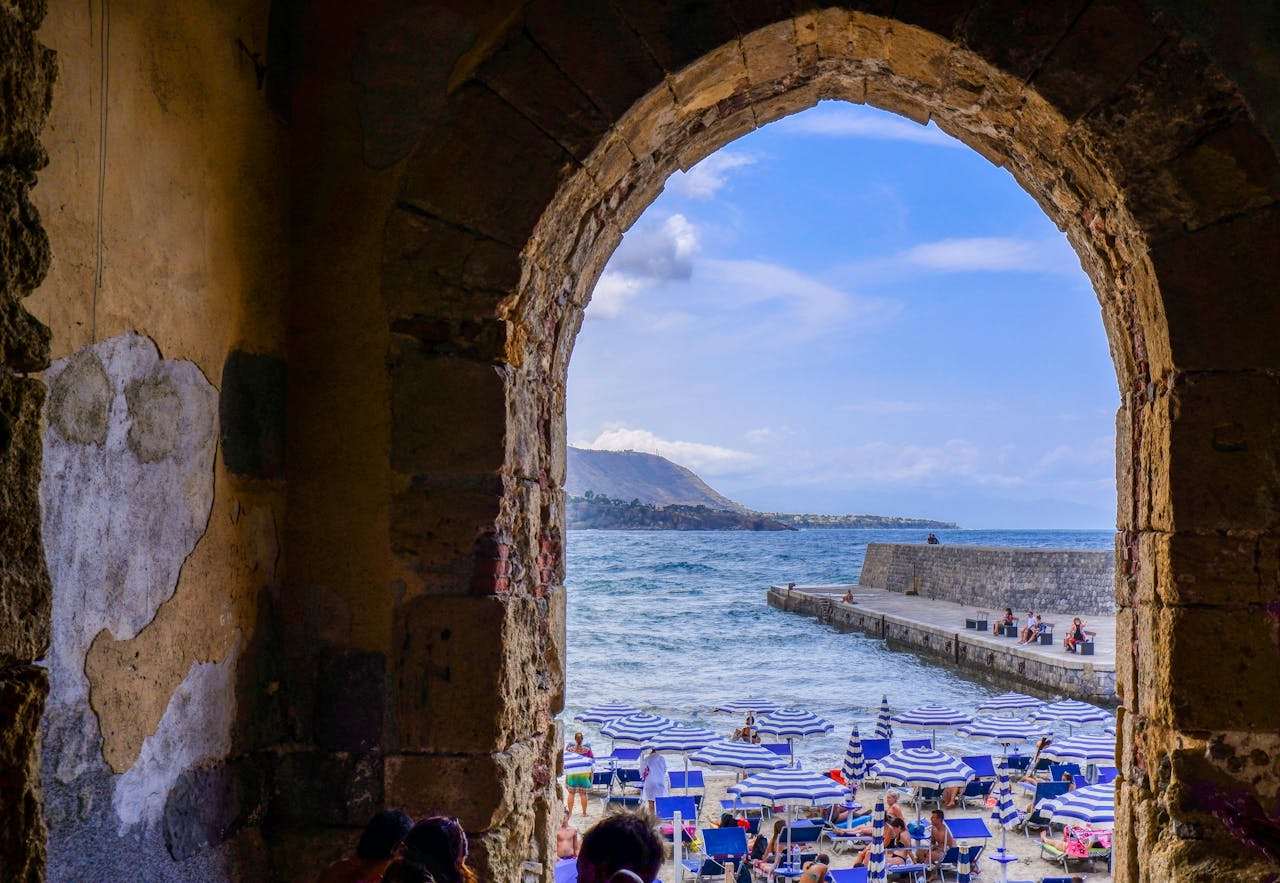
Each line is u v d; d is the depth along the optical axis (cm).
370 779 446
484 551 451
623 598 6925
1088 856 1221
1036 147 511
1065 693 2670
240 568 428
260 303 447
